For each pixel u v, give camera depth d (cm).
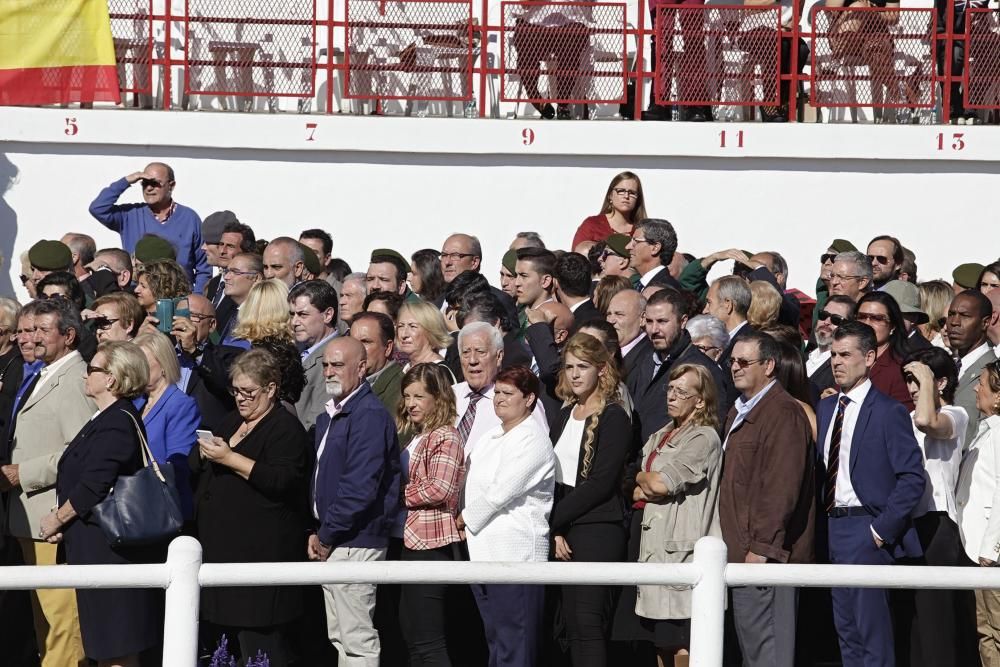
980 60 5162
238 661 2552
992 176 5222
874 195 5225
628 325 3228
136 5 5169
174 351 2995
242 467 2733
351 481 2748
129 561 2692
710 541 2119
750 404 2738
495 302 3203
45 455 2891
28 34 5025
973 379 3300
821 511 2789
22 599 2698
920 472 2659
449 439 2773
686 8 5116
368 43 5181
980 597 2541
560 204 5197
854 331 2727
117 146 5100
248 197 5153
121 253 4041
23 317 2967
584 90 5209
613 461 2705
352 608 2694
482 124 5150
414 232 5178
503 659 2608
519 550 2661
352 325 3152
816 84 5234
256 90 5231
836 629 2448
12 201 5066
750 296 3388
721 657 2106
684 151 5162
